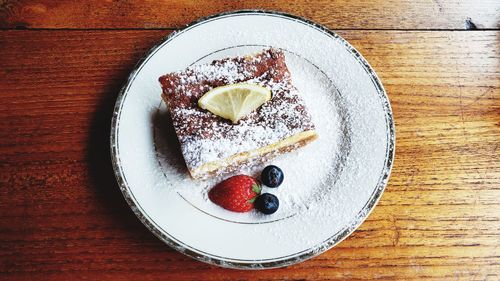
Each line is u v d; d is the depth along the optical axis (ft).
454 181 1.24
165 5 1.51
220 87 1.25
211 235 1.13
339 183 1.21
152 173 1.22
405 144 1.29
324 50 1.39
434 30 1.47
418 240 1.17
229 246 1.11
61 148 1.28
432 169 1.26
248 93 1.24
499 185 1.24
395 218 1.19
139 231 1.18
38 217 1.19
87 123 1.32
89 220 1.19
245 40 1.41
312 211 1.17
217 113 1.24
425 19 1.49
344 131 1.30
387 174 1.21
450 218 1.19
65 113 1.33
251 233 1.13
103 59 1.41
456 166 1.26
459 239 1.17
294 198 1.21
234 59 1.32
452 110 1.34
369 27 1.48
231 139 1.22
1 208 1.20
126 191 1.18
